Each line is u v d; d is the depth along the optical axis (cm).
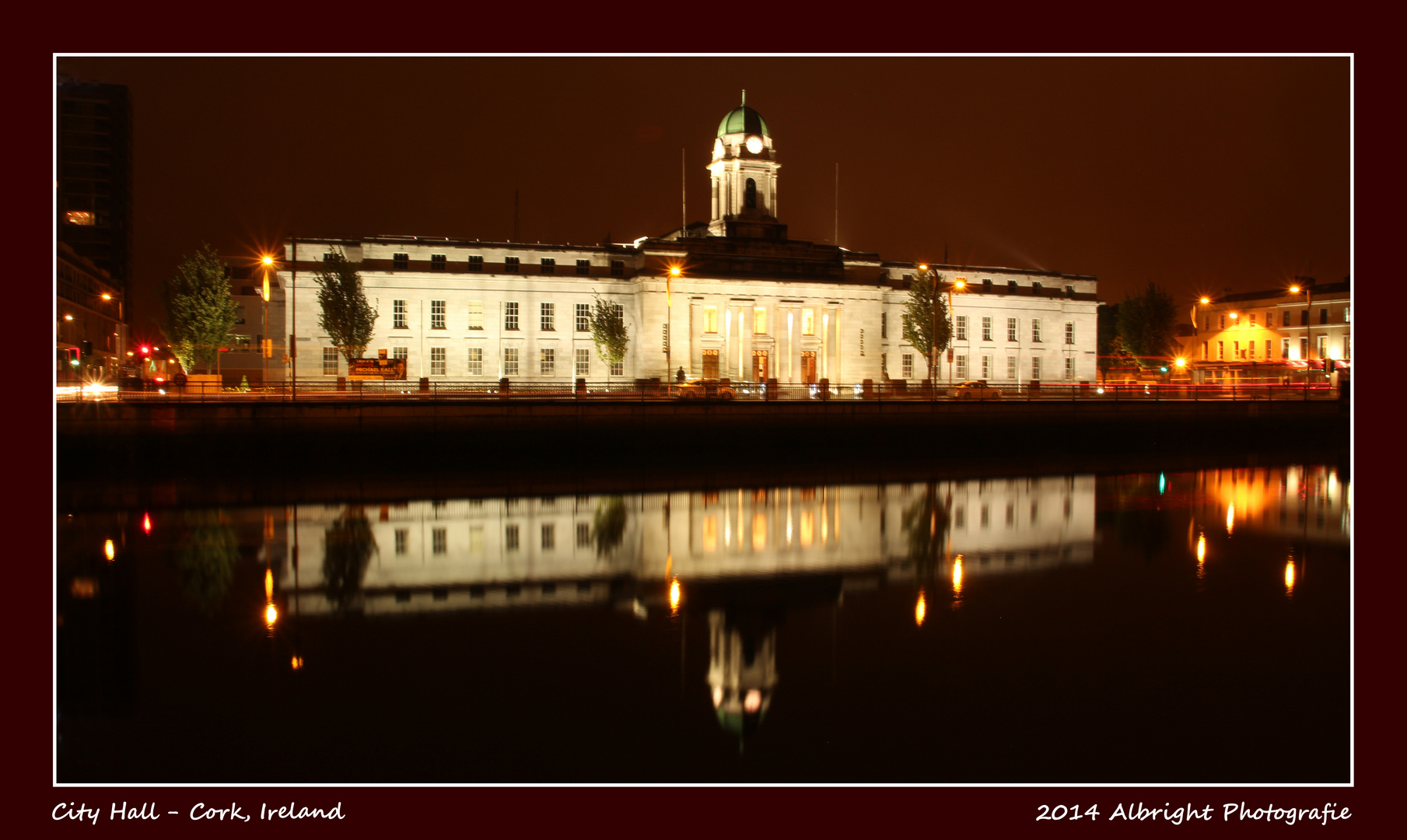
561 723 1823
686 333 8156
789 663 2150
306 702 1912
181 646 2255
